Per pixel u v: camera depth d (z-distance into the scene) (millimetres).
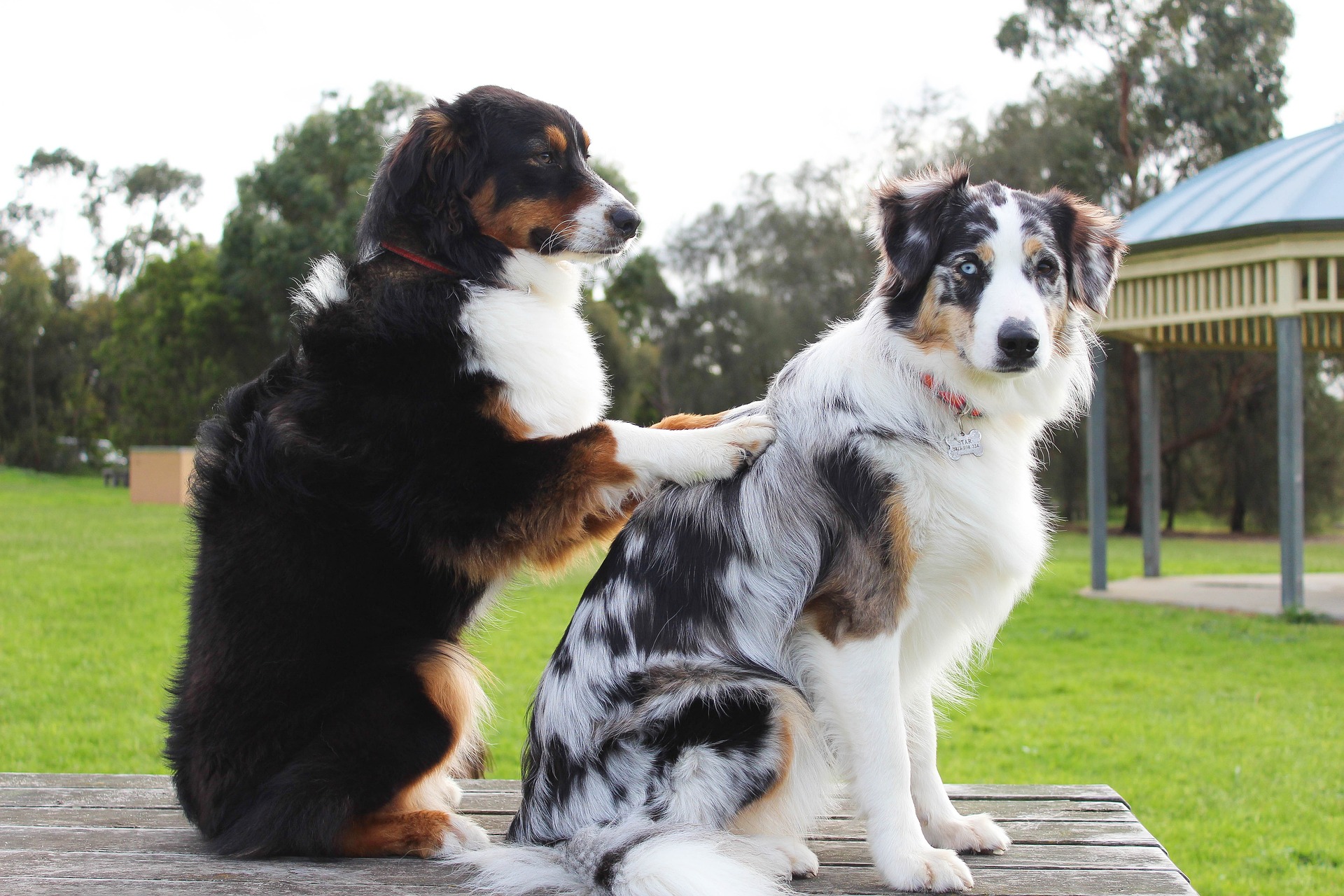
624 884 2324
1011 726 6820
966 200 2838
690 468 2873
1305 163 10734
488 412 3164
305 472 2977
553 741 2697
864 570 2566
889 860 2502
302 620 2855
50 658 8477
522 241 3520
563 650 2777
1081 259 3039
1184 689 7719
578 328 3670
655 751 2559
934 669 2869
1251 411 25734
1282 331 10070
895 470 2607
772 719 2541
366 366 3111
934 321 2760
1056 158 26484
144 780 3572
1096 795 3426
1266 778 5793
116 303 52594
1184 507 28922
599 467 3072
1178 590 12516
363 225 3547
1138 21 27312
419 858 2744
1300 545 10312
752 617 2650
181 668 3025
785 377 3014
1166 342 13523
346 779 2725
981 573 2723
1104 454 12484
